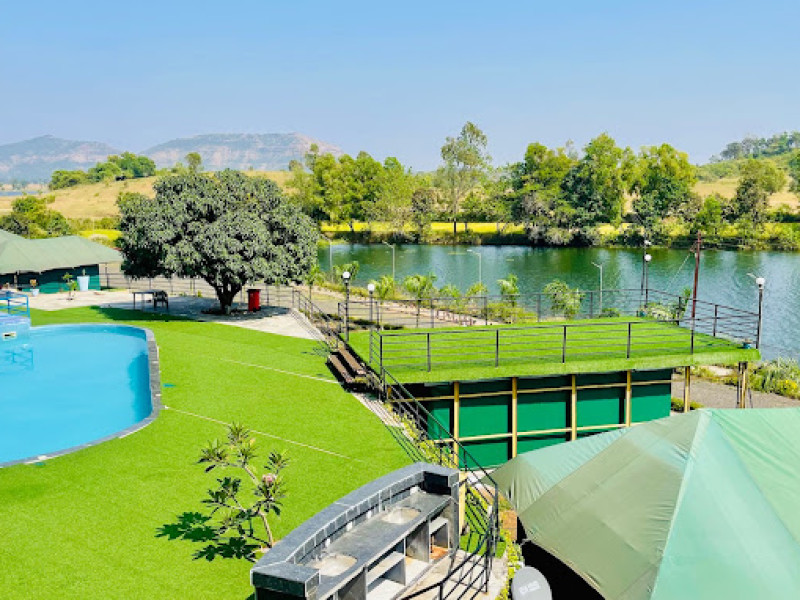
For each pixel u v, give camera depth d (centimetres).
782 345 4166
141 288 4659
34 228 7625
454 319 3784
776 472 1298
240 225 3288
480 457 2214
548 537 1337
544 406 2238
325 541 1078
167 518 1423
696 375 3241
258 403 2148
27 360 2839
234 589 1180
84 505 1463
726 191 14562
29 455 1909
